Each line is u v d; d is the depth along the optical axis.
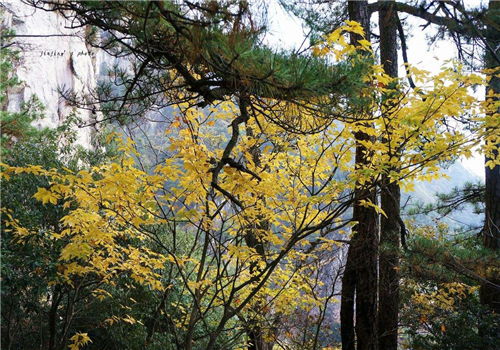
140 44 3.11
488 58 7.01
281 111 3.52
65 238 6.37
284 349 7.02
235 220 5.58
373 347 6.97
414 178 4.71
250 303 6.58
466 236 9.00
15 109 12.62
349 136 4.65
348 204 4.95
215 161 4.57
